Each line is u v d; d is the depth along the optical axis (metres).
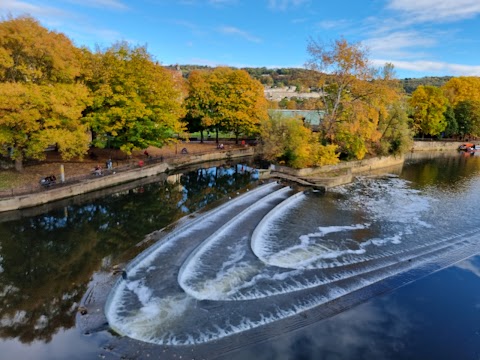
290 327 17.64
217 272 22.42
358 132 55.97
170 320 17.58
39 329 16.77
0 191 32.78
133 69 46.47
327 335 17.34
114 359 14.88
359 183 49.69
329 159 51.50
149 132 48.12
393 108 64.44
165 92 50.66
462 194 44.84
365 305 19.91
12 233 28.34
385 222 33.53
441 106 86.94
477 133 95.06
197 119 67.25
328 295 20.56
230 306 18.97
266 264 23.80
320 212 35.84
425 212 36.97
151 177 48.59
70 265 23.19
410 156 79.81
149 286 20.53
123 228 29.69
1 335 16.33
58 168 42.41
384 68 57.16
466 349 17.20
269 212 34.19
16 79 35.91
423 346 17.20
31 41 34.31
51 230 29.11
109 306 18.55
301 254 25.75
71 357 14.94
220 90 66.88
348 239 29.03
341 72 54.47
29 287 20.53
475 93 98.56
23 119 32.97
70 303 18.89
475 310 20.06
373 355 16.41
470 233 31.33
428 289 21.89
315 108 62.12
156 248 25.47
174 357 15.21
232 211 34.56
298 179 47.34
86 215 32.75
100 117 41.81
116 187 42.59
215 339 16.44
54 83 38.16
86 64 43.72
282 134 52.00
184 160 57.59
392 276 23.17
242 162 61.94
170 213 33.66
